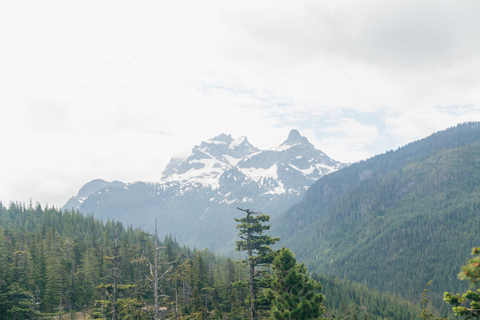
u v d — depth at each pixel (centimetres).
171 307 4441
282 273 2619
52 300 9075
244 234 3192
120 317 4141
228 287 9931
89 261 10762
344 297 16938
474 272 1093
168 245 11194
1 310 7694
